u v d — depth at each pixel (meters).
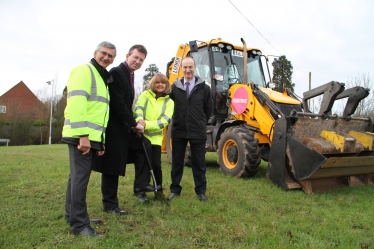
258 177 5.41
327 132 4.42
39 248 2.45
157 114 3.71
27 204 3.63
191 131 3.89
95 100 2.77
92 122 2.76
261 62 6.84
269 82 6.46
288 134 4.46
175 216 3.24
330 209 3.62
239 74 6.39
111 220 3.10
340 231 2.91
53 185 4.63
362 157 4.32
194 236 2.73
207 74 6.38
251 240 2.64
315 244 2.58
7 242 2.56
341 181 4.91
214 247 2.53
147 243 2.55
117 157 3.20
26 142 29.53
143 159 3.67
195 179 3.94
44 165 6.63
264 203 3.76
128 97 3.30
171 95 4.04
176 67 7.25
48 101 31.98
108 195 3.33
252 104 5.52
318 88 4.90
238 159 5.28
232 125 5.86
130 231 2.84
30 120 30.03
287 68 17.31
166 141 7.30
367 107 13.64
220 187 4.55
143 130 3.48
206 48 6.46
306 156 4.22
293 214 3.41
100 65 2.86
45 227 2.90
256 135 5.44
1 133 28.55
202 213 3.37
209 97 4.04
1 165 6.61
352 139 4.30
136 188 3.68
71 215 2.73
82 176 2.73
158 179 3.89
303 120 4.55
